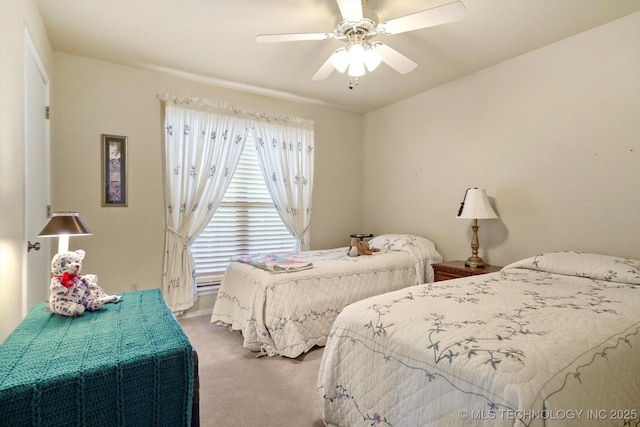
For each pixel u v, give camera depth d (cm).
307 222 408
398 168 408
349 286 282
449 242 350
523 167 287
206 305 354
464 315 141
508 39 259
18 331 128
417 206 385
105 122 304
